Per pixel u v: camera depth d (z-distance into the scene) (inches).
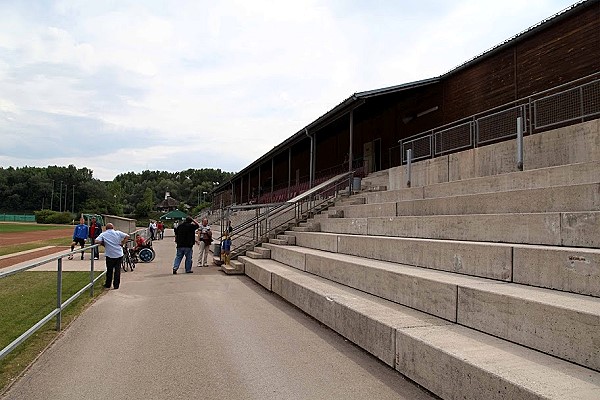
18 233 1995.6
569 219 211.2
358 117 940.0
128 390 178.9
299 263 434.3
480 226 269.7
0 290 401.7
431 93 732.0
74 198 6195.9
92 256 404.5
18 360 217.0
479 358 147.3
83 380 190.4
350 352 225.5
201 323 294.4
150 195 5108.3
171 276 555.5
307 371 197.9
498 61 582.2
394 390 173.0
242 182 1993.1
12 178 6186.0
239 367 205.0
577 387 120.2
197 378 191.5
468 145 472.4
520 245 220.7
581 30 461.4
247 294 412.8
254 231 727.7
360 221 436.8
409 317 212.1
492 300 175.9
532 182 311.6
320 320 285.1
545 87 503.8
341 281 327.6
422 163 518.6
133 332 272.5
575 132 327.3
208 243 699.4
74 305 354.9
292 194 1143.6
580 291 169.3
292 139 991.0
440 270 256.1
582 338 137.4
